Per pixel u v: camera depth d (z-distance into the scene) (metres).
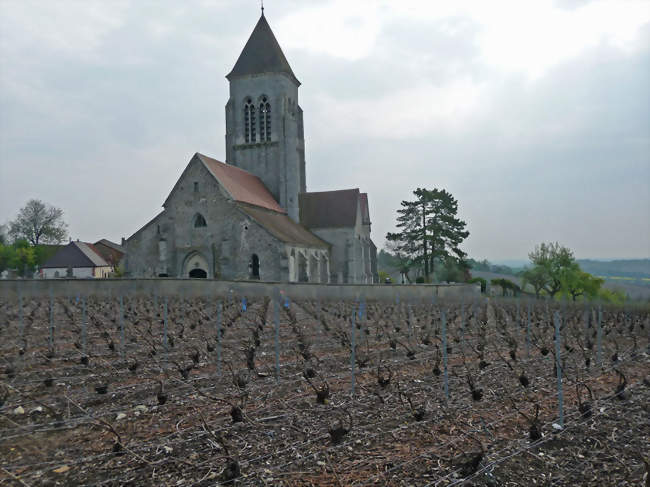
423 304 36.66
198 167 59.34
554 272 77.62
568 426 10.08
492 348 19.72
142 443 9.48
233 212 57.56
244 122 74.62
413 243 82.88
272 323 26.05
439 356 14.41
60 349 18.42
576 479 7.87
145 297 36.12
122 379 14.23
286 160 72.44
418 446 9.20
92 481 8.00
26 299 32.81
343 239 74.19
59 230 111.50
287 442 9.45
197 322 24.47
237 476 7.97
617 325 27.69
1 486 7.84
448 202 81.62
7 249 101.69
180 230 59.50
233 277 56.84
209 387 13.30
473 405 11.67
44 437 9.84
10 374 14.52
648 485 6.83
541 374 14.89
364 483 7.81
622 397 11.84
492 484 7.67
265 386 13.26
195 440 9.57
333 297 43.41
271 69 73.00
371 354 18.11
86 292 37.62
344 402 11.88
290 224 68.69
